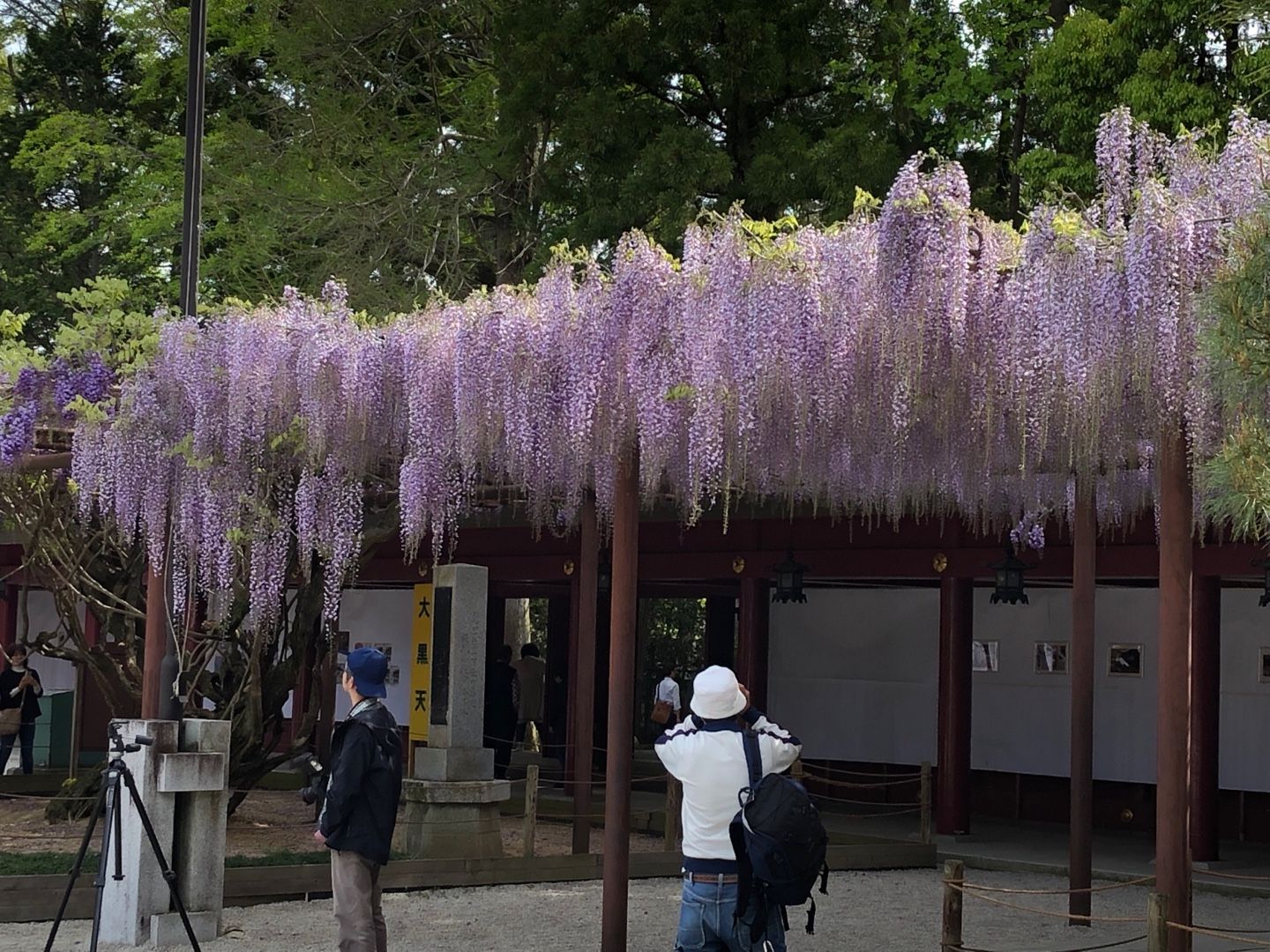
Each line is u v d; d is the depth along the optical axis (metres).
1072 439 7.92
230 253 18.62
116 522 10.18
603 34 15.70
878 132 15.77
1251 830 13.46
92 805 11.34
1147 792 13.98
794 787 4.99
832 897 10.03
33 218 22.25
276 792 15.07
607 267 15.62
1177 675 6.45
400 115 19.73
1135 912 9.76
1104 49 13.84
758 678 13.91
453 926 8.41
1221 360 4.62
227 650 11.58
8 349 9.66
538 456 8.30
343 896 6.11
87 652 11.52
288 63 18.48
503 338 8.00
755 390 7.01
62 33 22.88
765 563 13.85
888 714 15.52
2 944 7.49
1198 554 11.73
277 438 9.41
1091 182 13.75
